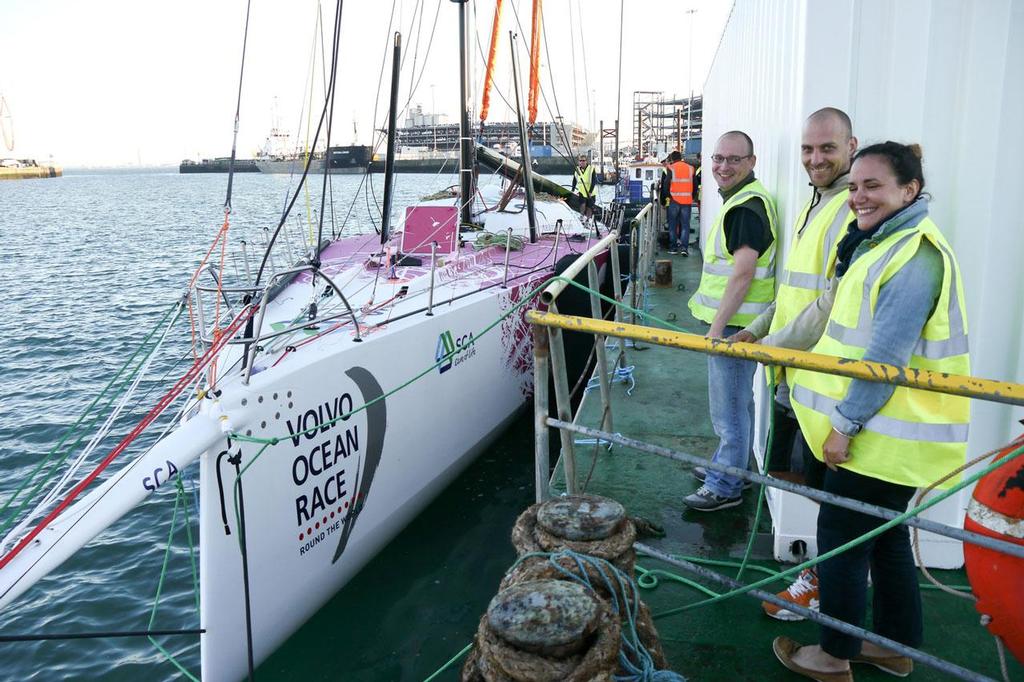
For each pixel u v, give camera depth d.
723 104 8.95
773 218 3.22
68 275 17.81
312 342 3.75
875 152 1.90
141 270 18.48
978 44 2.41
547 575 1.98
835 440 2.00
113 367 9.65
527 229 7.58
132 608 4.36
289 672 3.32
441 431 4.59
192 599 4.45
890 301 1.85
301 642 3.51
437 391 4.48
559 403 2.54
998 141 2.44
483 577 3.98
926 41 2.50
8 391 8.74
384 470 4.02
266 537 3.25
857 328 2.00
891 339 1.83
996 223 2.50
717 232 3.44
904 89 2.55
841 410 1.97
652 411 4.95
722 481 3.55
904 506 2.07
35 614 4.30
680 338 1.98
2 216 41.22
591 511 2.16
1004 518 1.80
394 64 6.02
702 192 13.68
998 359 2.59
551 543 2.11
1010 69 2.40
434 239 6.04
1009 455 1.58
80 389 8.76
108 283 16.53
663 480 3.92
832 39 2.65
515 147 9.11
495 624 1.76
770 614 2.75
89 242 25.81
